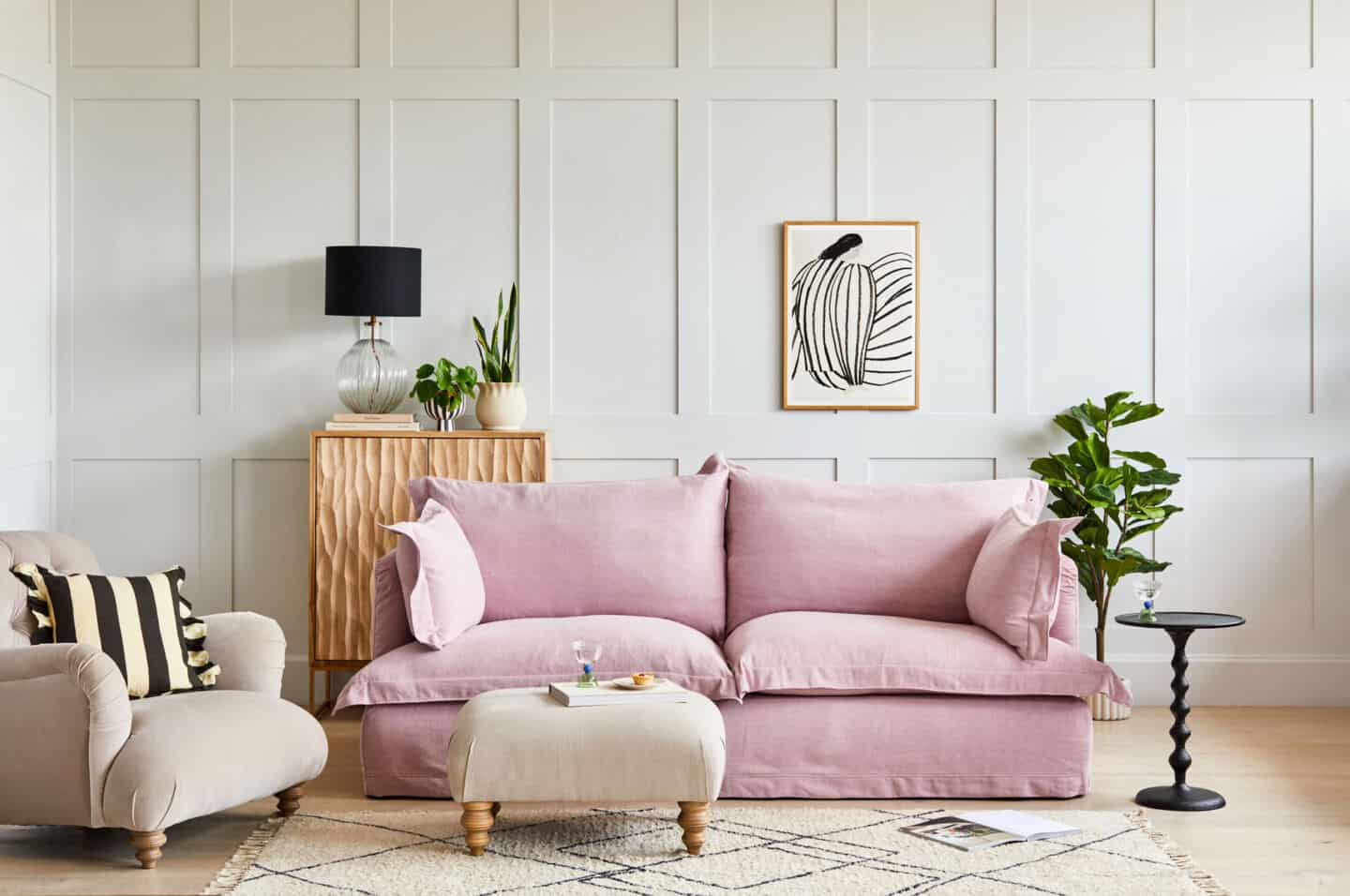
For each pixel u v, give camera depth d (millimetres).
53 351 5375
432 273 5418
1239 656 5391
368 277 5023
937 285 5414
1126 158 5391
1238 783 4145
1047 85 5371
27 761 3332
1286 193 5375
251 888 3154
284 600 5434
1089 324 5410
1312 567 5391
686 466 5418
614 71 5395
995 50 5383
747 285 5414
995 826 3635
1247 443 5383
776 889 3139
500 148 5414
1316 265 5371
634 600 4441
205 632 3854
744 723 3992
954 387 5418
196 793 3330
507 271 5426
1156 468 5066
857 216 5406
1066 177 5395
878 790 3986
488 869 3291
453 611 4094
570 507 4543
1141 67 5371
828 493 4613
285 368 5430
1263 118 5375
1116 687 3928
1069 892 3117
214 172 5406
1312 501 5391
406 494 5082
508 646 4012
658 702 3486
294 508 5430
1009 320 5398
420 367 5211
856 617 4254
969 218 5406
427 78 5387
